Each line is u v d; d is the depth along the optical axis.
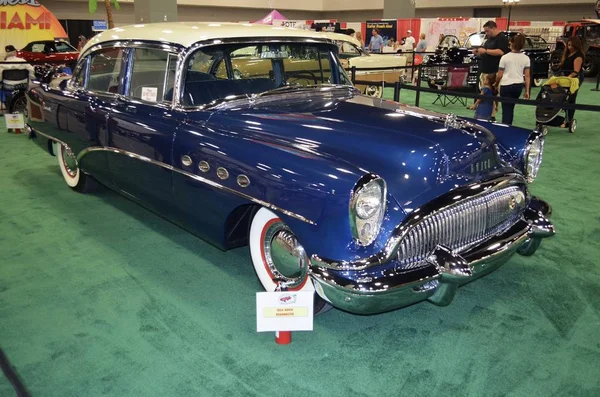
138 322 3.26
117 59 4.39
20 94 9.73
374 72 12.32
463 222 2.99
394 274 2.71
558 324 3.24
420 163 2.96
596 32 19.84
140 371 2.80
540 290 3.66
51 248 4.33
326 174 2.78
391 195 2.82
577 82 9.28
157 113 3.91
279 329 2.95
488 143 3.35
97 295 3.58
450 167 3.04
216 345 3.03
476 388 2.67
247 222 3.57
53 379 2.73
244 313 3.36
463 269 2.82
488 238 3.18
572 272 3.92
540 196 5.68
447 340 3.08
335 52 4.56
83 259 4.13
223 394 2.62
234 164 3.24
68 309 3.40
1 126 9.56
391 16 25.80
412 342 3.06
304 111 3.69
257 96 3.89
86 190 5.67
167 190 3.88
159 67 3.94
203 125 3.61
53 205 5.35
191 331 3.16
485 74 10.19
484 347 3.01
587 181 6.27
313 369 2.82
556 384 2.70
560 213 5.15
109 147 4.43
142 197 4.29
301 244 2.90
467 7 32.97
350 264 2.67
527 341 3.07
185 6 32.06
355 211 2.63
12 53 10.64
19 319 3.29
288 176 2.92
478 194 2.97
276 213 2.99
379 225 2.71
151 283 3.74
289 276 3.20
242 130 3.44
